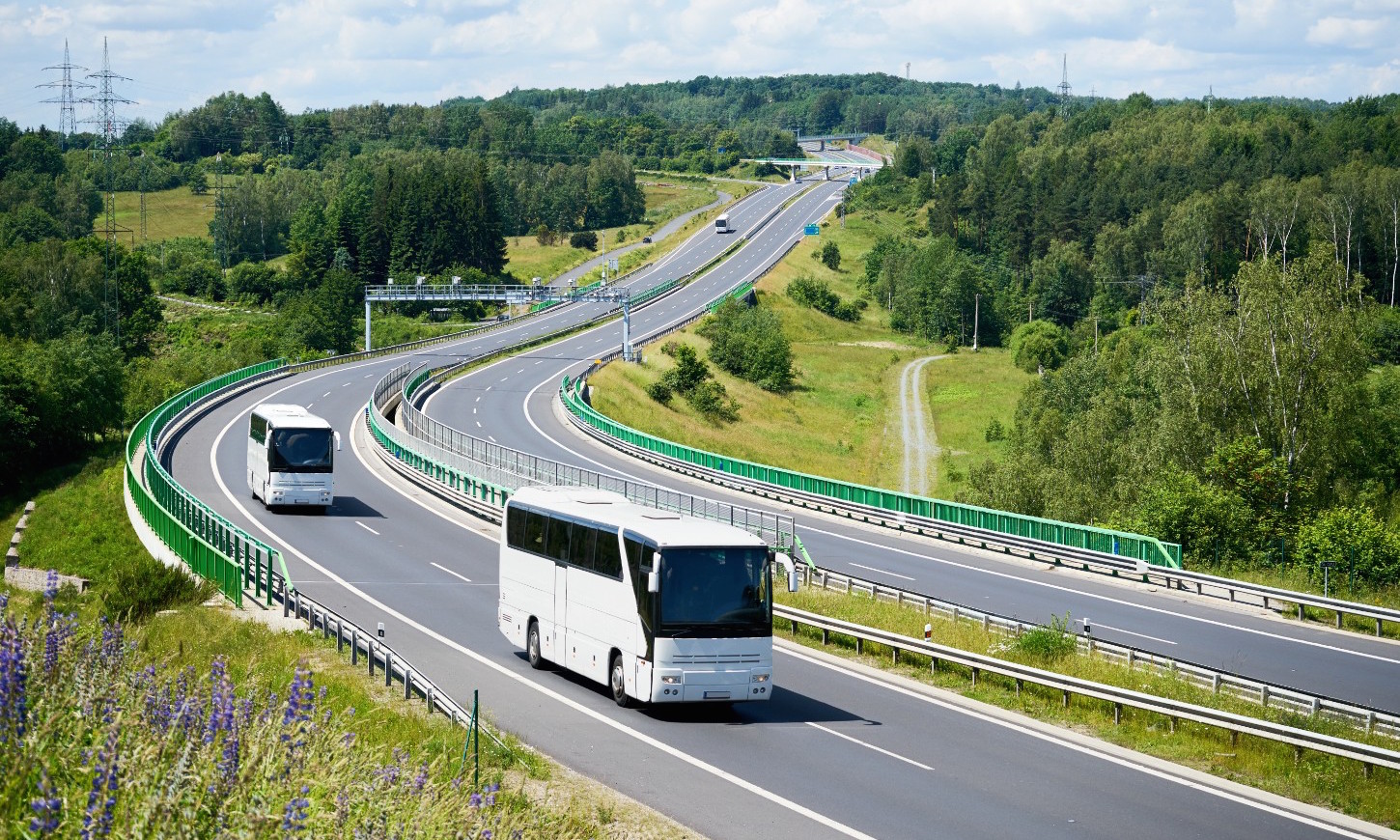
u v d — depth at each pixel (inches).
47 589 535.8
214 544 1493.6
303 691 520.4
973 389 5191.9
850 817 717.9
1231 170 6983.3
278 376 3838.6
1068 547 1753.2
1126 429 2815.0
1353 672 1221.7
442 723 828.0
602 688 1032.2
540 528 1099.9
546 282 7568.9
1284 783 828.6
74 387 3314.5
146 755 416.5
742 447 3754.9
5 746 407.8
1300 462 2401.6
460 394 3668.8
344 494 2196.1
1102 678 1091.9
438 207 7199.8
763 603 938.1
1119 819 736.3
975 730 944.9
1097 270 6525.6
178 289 7071.9
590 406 3516.2
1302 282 2509.8
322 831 450.9
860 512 2142.0
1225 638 1357.0
